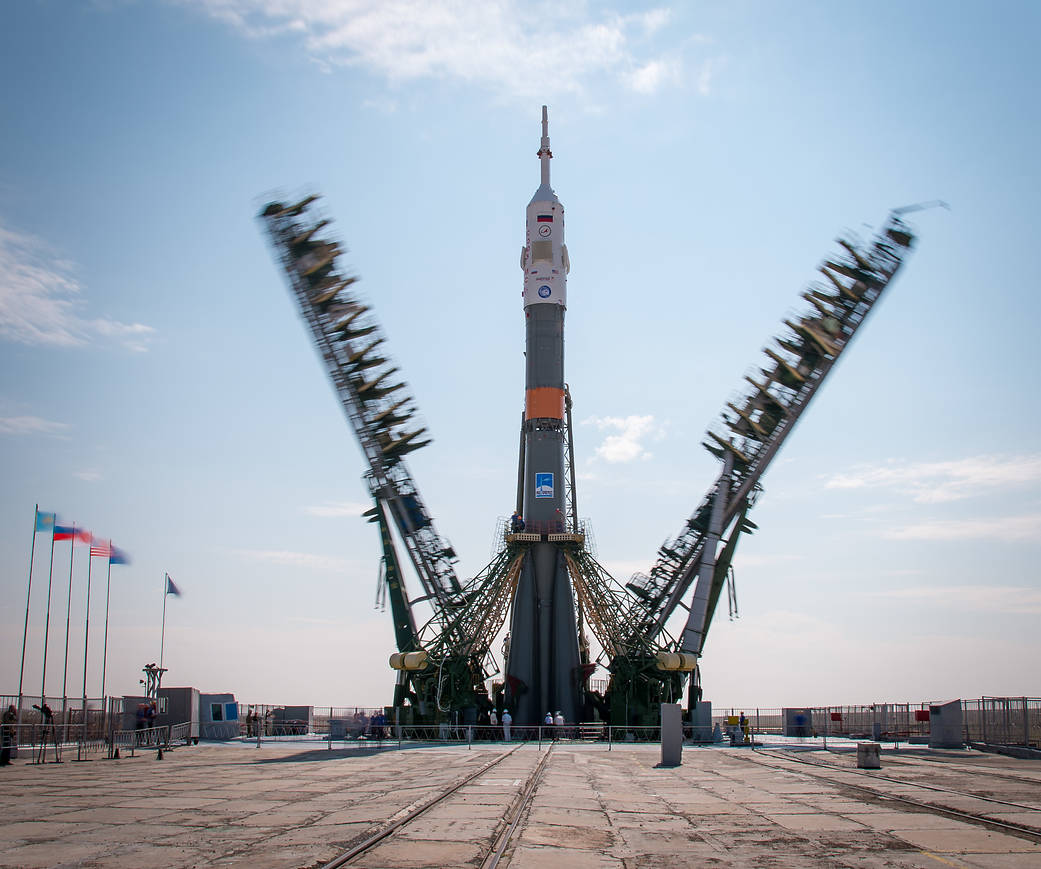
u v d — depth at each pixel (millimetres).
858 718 59344
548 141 73500
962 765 33312
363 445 62375
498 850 15734
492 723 61406
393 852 15336
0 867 14203
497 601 64938
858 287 59594
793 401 60875
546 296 69000
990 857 15523
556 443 67375
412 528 63844
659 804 22297
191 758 38188
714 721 63562
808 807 21734
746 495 62531
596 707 66062
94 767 33219
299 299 60375
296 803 21812
